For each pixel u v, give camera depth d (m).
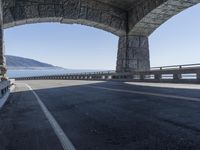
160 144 5.17
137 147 5.09
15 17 39.22
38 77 99.50
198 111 8.31
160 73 29.95
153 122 7.20
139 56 48.16
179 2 35.34
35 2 40.50
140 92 16.42
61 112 10.23
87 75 59.41
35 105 12.85
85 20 44.19
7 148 5.58
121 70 48.25
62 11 42.25
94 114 9.26
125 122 7.49
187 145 4.97
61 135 6.45
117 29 46.91
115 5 45.25
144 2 40.88
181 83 25.25
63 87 27.61
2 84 14.69
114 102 12.25
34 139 6.23
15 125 8.09
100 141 5.70
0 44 31.19
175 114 8.08
